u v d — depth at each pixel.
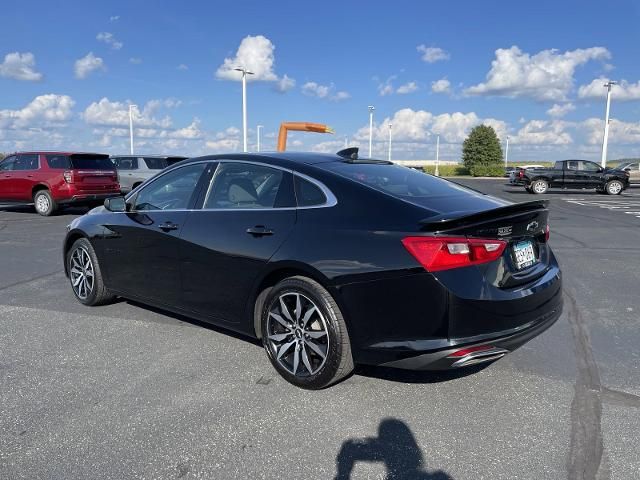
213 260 3.90
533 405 3.28
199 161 4.37
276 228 3.56
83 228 5.19
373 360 3.16
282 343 3.58
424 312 2.96
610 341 4.40
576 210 16.53
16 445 2.82
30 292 5.96
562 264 7.53
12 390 3.47
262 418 3.11
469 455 2.75
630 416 3.15
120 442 2.85
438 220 2.92
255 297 3.70
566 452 2.77
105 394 3.41
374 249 3.11
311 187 3.59
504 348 3.09
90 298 5.24
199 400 3.33
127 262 4.74
